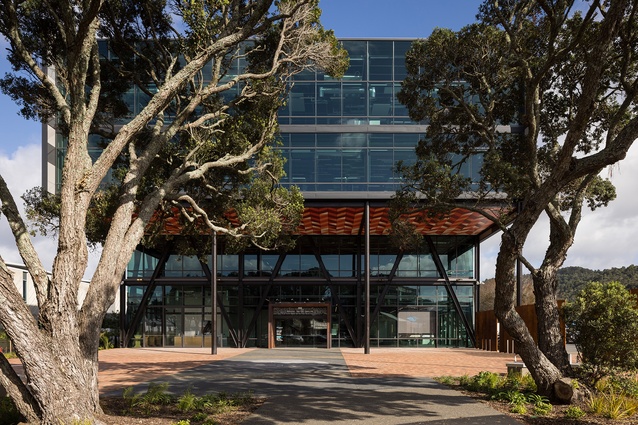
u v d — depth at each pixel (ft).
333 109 101.60
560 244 44.70
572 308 41.98
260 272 120.78
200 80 46.21
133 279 118.21
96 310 31.86
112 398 40.50
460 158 94.22
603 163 35.96
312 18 47.62
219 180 55.36
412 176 55.98
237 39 35.14
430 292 119.55
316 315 117.70
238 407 37.91
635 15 44.55
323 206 95.96
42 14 41.52
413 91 57.77
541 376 39.75
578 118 35.40
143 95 98.27
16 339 26.89
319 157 99.30
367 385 50.11
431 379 55.36
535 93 50.47
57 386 27.53
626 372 42.65
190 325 119.55
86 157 32.22
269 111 52.31
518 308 91.15
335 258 120.98
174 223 94.99
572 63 51.52
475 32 52.85
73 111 32.01
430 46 54.90
